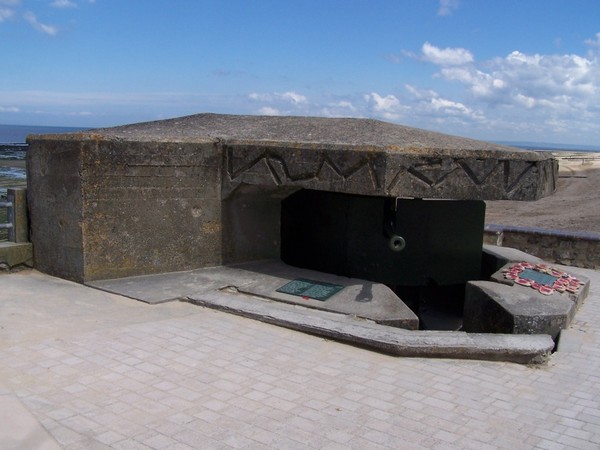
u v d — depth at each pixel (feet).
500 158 19.57
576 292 21.88
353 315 18.94
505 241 33.09
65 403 12.30
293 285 21.49
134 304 19.58
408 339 16.38
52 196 22.47
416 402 13.33
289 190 24.41
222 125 26.43
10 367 14.02
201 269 23.59
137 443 10.80
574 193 98.43
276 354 15.76
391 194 19.16
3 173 75.66
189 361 14.93
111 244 21.94
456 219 23.82
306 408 12.67
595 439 11.96
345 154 19.69
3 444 10.35
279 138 22.43
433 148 19.19
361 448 11.10
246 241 24.61
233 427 11.64
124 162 21.75
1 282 21.91
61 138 21.71
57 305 19.16
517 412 13.08
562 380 15.14
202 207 23.38
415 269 23.53
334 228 23.30
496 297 19.92
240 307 18.89
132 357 14.99
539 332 18.66
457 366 15.71
